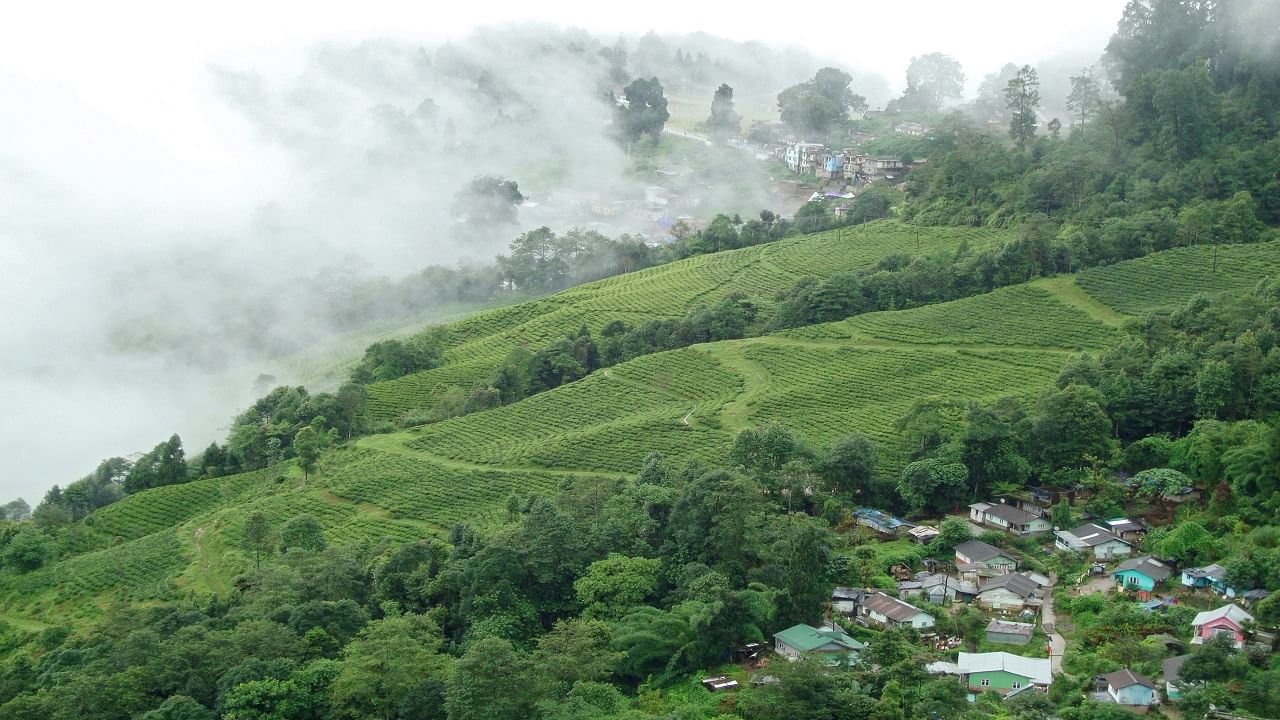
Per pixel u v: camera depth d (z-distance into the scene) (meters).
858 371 168.50
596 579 105.25
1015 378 158.38
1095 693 86.31
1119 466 128.00
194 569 142.75
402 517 147.50
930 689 82.12
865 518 122.75
